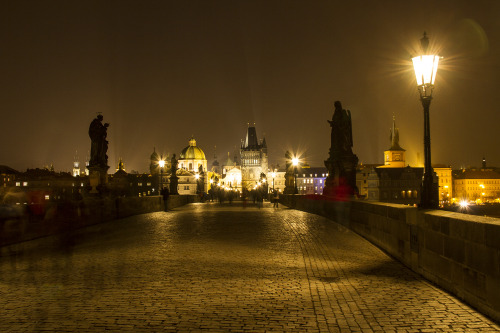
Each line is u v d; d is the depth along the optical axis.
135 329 7.31
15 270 11.88
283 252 14.66
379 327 7.40
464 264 8.79
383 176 146.75
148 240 17.98
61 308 8.41
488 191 193.00
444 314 8.03
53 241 17.89
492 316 7.74
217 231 21.27
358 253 14.45
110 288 9.87
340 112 29.77
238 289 9.76
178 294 9.35
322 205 30.92
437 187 12.58
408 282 10.40
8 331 7.23
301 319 7.80
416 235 11.54
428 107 12.59
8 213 16.81
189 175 178.88
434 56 12.49
